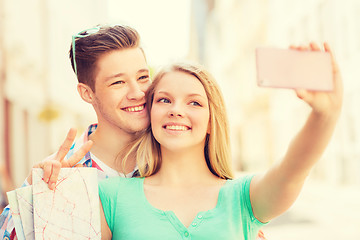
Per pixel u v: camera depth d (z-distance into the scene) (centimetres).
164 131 162
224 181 168
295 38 1484
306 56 118
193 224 150
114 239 158
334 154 1176
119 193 163
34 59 1035
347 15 1137
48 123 1084
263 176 151
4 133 909
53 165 146
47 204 147
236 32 2239
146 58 187
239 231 152
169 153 166
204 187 163
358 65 1088
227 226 150
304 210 781
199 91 164
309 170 138
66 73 1246
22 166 970
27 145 1023
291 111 1514
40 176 147
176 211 156
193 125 162
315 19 1310
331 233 559
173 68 169
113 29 179
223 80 2558
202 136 163
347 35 1143
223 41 2583
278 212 149
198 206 156
